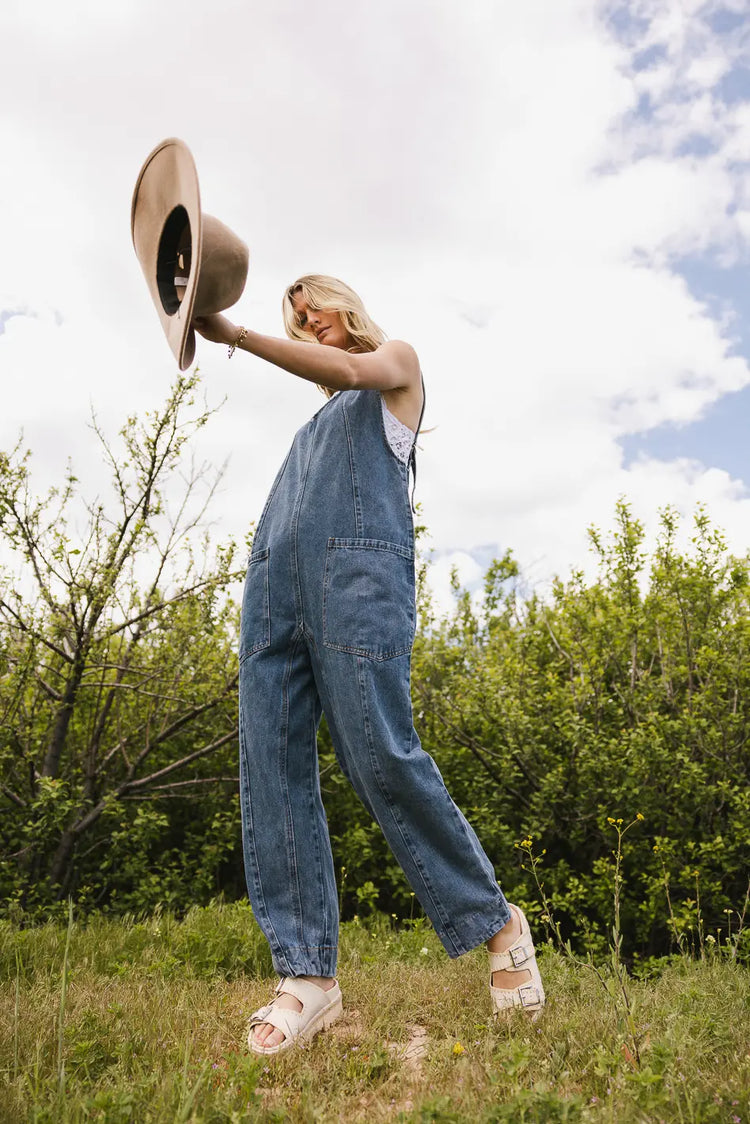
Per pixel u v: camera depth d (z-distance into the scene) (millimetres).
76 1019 2137
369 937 4023
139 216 2148
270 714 2186
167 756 6477
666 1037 1753
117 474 5637
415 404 2271
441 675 6465
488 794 5996
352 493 2150
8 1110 1556
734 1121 1426
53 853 5957
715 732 5539
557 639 6754
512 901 5559
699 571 6113
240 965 3086
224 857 6000
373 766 2049
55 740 5891
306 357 2012
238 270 1915
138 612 5953
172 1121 1507
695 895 5398
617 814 5551
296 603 2180
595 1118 1456
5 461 5336
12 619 5684
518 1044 1773
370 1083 1778
